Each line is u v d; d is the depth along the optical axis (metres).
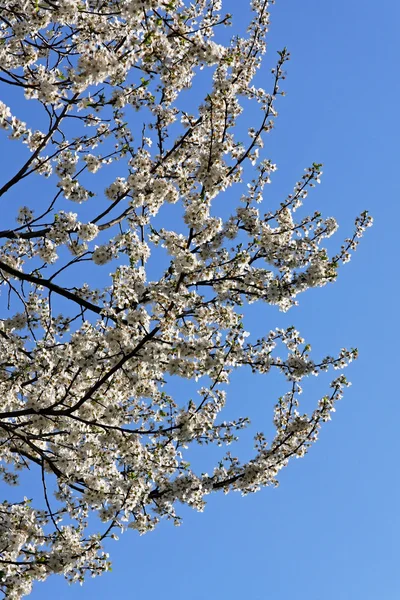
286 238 10.29
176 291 9.46
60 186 9.77
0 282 11.17
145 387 11.02
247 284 9.63
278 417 11.20
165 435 10.30
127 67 9.50
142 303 9.84
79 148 10.42
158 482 10.80
